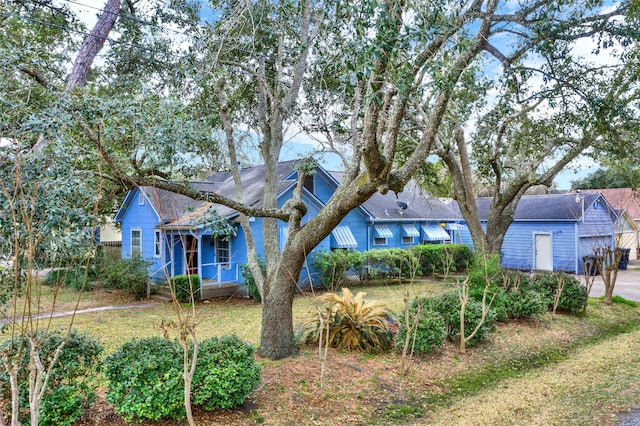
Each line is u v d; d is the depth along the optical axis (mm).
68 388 5027
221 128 10148
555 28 7672
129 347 5699
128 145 5691
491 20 7352
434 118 6656
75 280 15867
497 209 13008
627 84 9945
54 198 4273
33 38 10141
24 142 4656
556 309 12820
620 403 6168
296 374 6992
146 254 17844
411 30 5090
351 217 20234
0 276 4309
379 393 6637
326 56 7188
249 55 9102
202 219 6430
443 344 9062
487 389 7137
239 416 5621
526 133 12039
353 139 7980
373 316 8711
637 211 31719
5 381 4730
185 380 4883
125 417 5234
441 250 20781
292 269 7695
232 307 13969
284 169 18656
